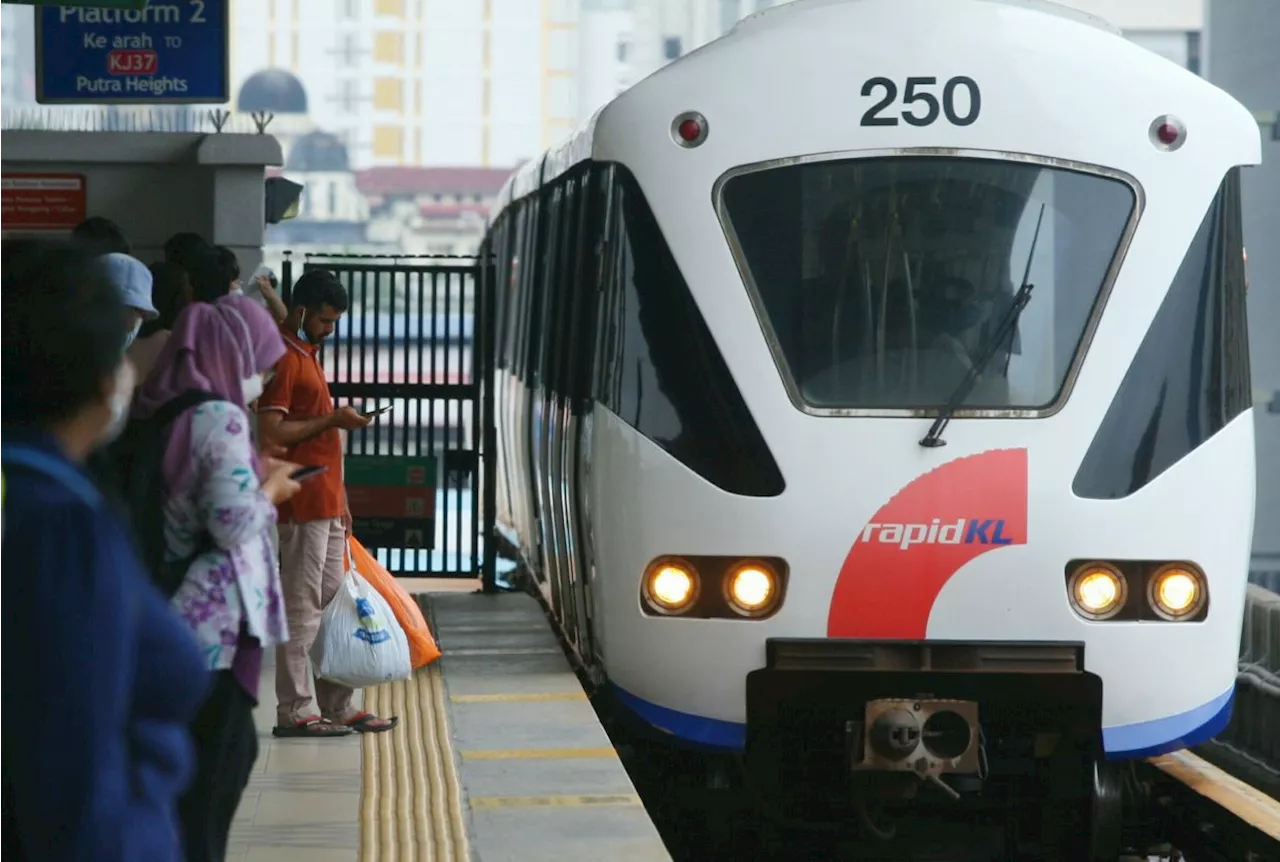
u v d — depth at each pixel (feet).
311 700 64.18
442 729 65.10
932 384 57.62
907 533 56.70
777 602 57.16
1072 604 57.00
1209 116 59.88
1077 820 59.47
